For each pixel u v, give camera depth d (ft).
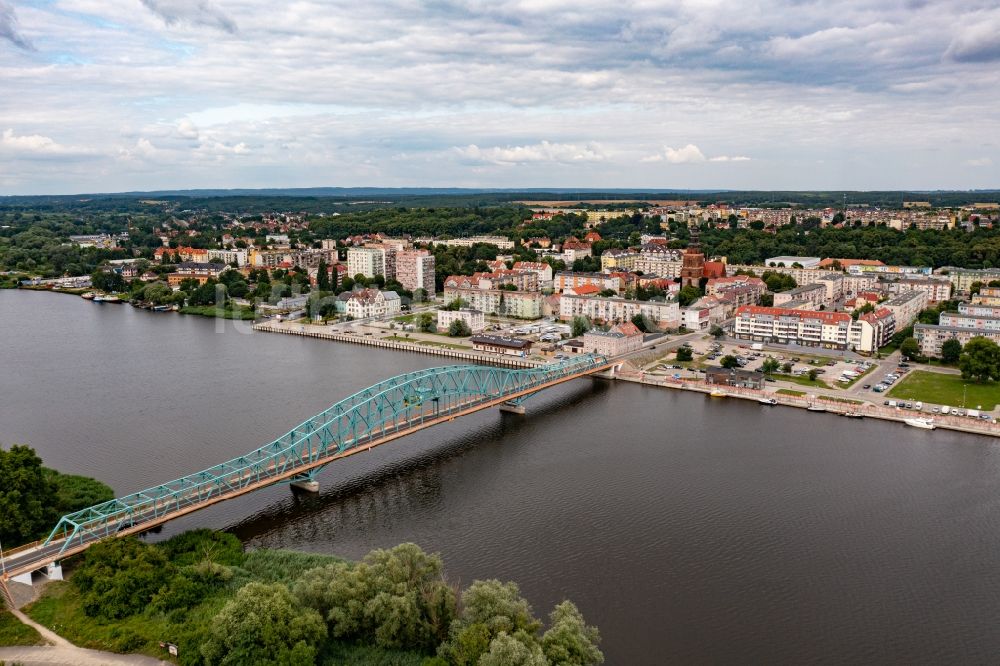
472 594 374.63
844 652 387.96
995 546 494.59
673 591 442.91
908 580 454.81
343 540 503.20
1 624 378.12
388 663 359.25
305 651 343.26
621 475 616.80
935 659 383.45
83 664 351.25
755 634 402.52
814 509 549.13
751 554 484.74
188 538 480.23
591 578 456.04
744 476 612.70
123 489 570.87
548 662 324.80
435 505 559.38
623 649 388.98
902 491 580.71
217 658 347.77
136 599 395.96
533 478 611.47
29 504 468.34
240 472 575.38
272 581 431.43
